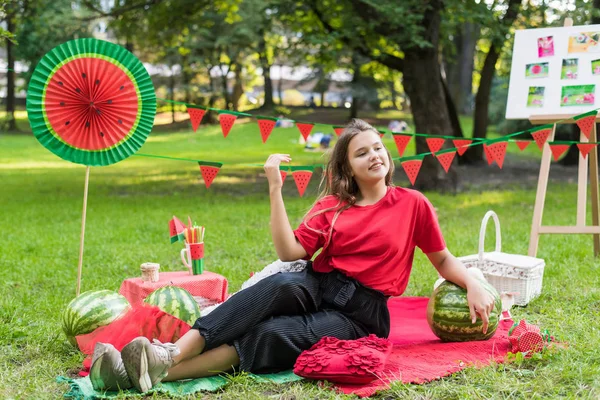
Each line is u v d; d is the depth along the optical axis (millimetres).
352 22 13992
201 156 25766
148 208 12523
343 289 4164
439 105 14211
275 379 3828
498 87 28734
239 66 39438
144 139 4895
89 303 4309
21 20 18375
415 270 6914
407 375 3838
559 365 3932
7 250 8305
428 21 14000
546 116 6656
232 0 18281
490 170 19031
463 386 3652
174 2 17609
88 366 4051
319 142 26750
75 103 4664
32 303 5660
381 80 31375
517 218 10578
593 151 7043
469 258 5766
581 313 5168
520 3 15562
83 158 4785
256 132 34281
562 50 6805
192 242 5352
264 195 14789
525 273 5469
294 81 58875
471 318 4402
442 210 11664
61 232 9852
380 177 4328
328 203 4410
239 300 3875
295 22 16812
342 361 3721
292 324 3938
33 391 3729
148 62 38625
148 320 4055
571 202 12547
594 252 7191
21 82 38031
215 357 3852
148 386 3602
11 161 23750
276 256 7980
